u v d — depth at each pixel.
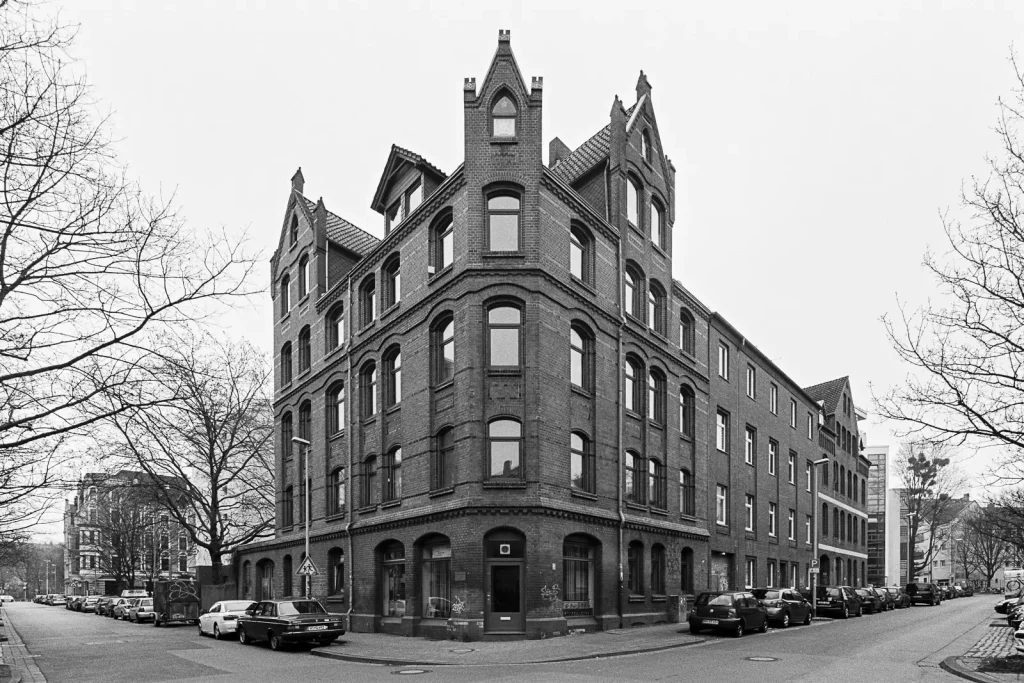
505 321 23.03
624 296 27.02
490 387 22.48
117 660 20.09
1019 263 13.17
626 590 25.36
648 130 30.19
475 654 18.72
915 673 15.20
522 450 22.16
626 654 18.89
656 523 27.53
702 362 32.78
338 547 30.19
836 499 51.47
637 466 27.41
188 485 40.03
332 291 32.66
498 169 23.28
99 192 11.82
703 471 31.81
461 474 22.31
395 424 26.70
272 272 40.69
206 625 29.06
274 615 22.84
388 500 26.84
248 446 39.56
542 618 21.45
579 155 29.48
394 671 16.36
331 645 22.33
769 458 39.94
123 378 13.51
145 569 74.44
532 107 23.67
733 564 34.28
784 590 29.77
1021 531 28.47
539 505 21.64
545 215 23.42
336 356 31.72
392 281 28.31
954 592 75.88
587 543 24.31
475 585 21.42
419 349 25.25
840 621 32.56
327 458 32.03
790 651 19.41
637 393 27.88
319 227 34.91
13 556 37.31
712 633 24.02
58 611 65.56
